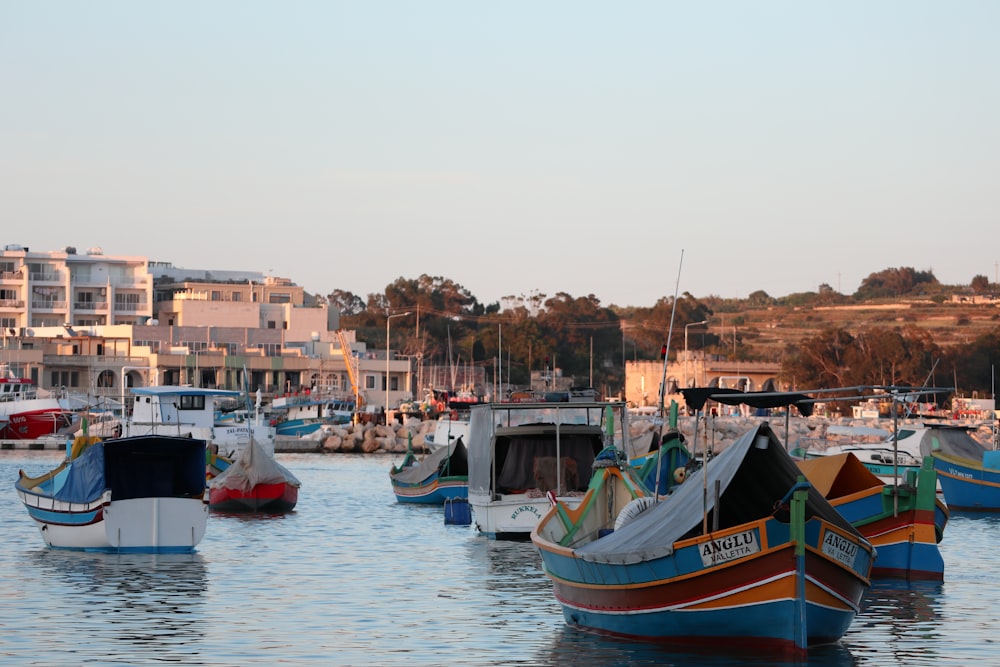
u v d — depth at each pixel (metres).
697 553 23.67
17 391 124.06
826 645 25.16
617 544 26.14
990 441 108.19
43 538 42.09
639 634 25.39
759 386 178.50
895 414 35.22
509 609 30.64
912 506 35.12
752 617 23.61
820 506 24.34
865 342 190.50
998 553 42.72
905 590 33.53
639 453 62.47
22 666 23.77
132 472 41.94
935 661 24.44
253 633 27.27
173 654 24.97
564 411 52.25
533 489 45.31
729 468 25.12
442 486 61.50
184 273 198.75
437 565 38.97
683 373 177.62
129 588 33.41
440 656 24.88
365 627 28.09
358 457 114.31
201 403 88.00
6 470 83.81
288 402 139.50
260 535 47.69
